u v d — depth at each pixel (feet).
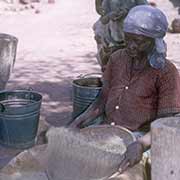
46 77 29.09
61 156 10.48
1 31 43.60
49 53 35.35
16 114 17.84
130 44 11.13
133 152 10.15
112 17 19.53
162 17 10.98
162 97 11.26
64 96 25.11
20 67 31.32
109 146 10.80
